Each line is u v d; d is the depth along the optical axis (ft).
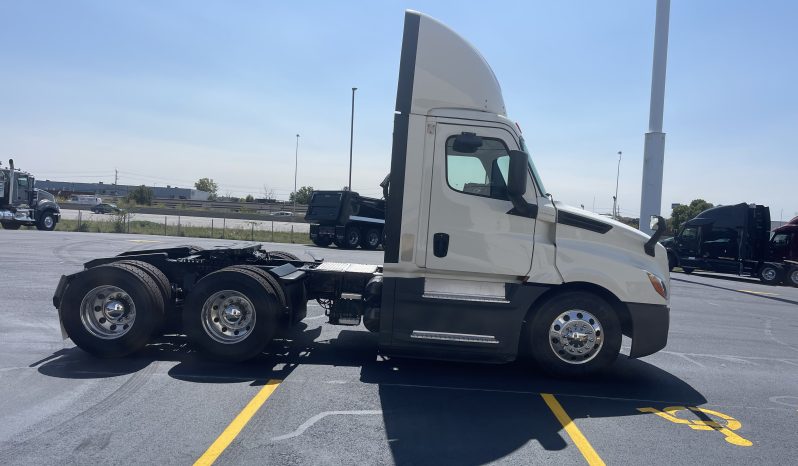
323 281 25.98
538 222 22.29
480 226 22.03
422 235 22.02
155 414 17.63
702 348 30.81
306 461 14.79
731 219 84.58
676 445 16.89
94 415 17.43
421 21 22.20
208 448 15.34
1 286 38.75
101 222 124.16
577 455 15.89
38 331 27.35
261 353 25.21
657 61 63.10
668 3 62.54
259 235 113.29
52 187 443.32
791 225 82.28
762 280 80.43
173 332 25.04
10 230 101.86
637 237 22.67
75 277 23.02
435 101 22.08
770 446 17.08
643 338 22.31
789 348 32.01
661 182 63.77
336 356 25.17
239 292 22.56
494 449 16.07
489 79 22.52
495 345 22.04
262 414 17.92
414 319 22.12
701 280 78.74
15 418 17.07
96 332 22.88
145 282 22.97
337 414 18.21
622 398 21.15
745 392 22.68
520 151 21.26
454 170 22.15
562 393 21.39
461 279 22.27
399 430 17.13
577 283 22.70
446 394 20.67
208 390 20.01
